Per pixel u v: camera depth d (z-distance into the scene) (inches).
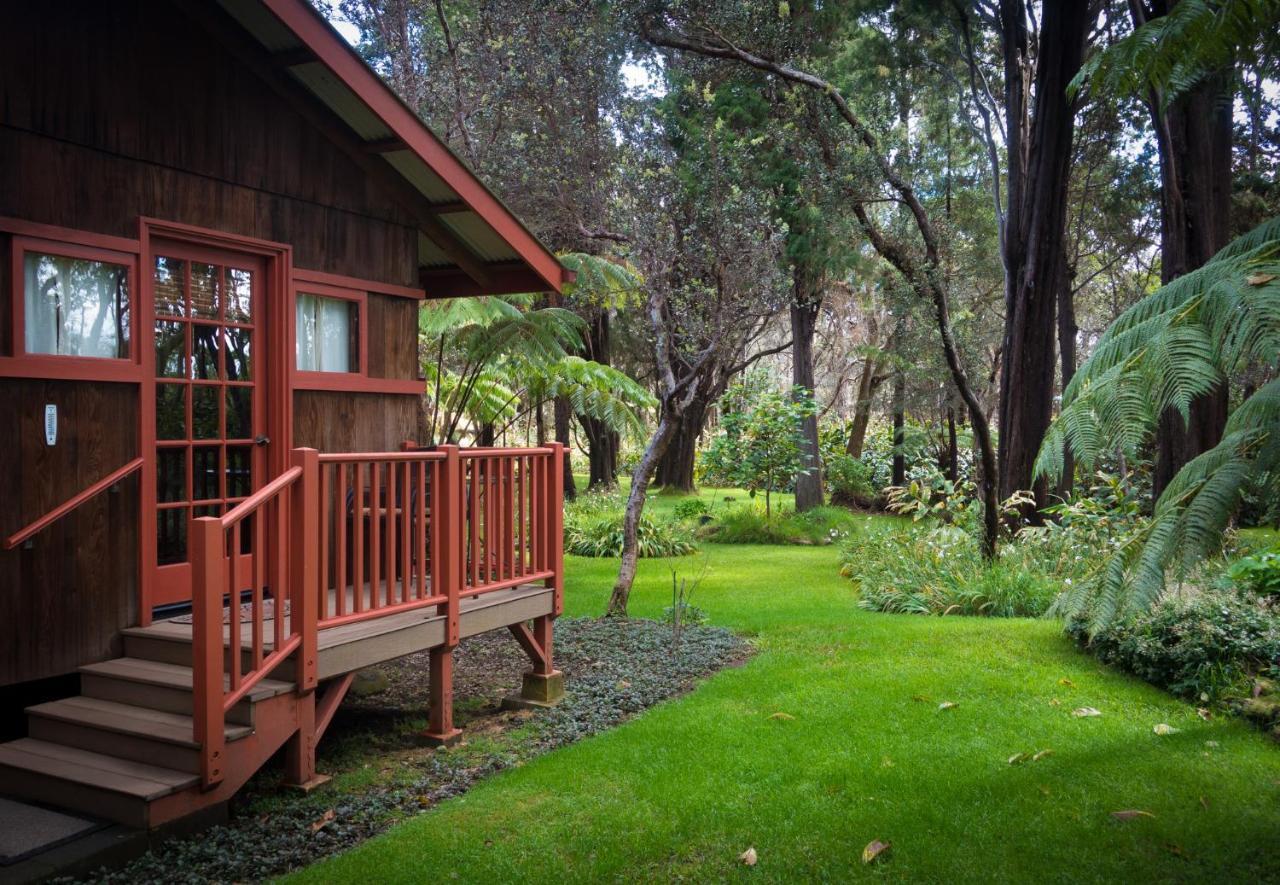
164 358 209.8
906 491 543.8
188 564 214.2
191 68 211.8
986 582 356.2
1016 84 523.5
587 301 492.4
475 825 154.4
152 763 161.5
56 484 185.0
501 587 221.6
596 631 313.4
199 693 153.0
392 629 190.9
